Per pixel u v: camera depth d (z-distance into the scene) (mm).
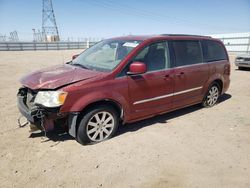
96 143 3773
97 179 2906
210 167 3223
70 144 3713
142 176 2994
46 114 3350
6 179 2850
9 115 4867
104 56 4309
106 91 3605
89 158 3342
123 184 2836
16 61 15461
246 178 3004
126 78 3828
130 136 4066
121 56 4000
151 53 4223
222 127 4594
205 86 5387
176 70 4562
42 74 3842
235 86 8648
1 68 11953
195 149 3699
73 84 3402
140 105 4129
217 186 2842
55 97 3285
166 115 5184
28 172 2992
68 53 23750
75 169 3084
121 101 3809
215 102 5996
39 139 3844
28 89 3752
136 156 3439
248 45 29453
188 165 3256
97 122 3719
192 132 4320
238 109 5738
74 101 3361
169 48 4523
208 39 5477
